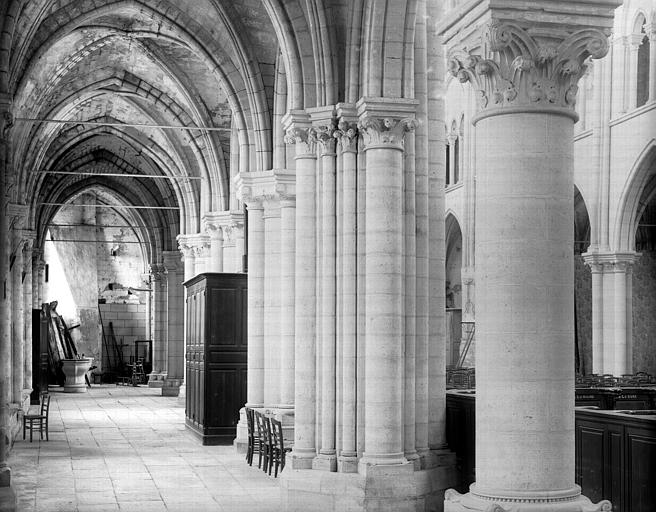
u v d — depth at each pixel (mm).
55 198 43188
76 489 16422
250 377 21484
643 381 23344
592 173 30719
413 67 15031
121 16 24547
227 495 15844
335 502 14289
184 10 22812
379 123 14516
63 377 45906
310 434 15375
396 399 14336
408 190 14875
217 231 28672
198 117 28078
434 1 15680
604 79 30203
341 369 15078
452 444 15297
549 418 9695
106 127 35625
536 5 9758
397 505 13984
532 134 9852
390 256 14445
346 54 15234
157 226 43625
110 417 29672
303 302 15641
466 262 35594
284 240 20281
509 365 9742
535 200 9820
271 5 15594
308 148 15773
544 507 9508
